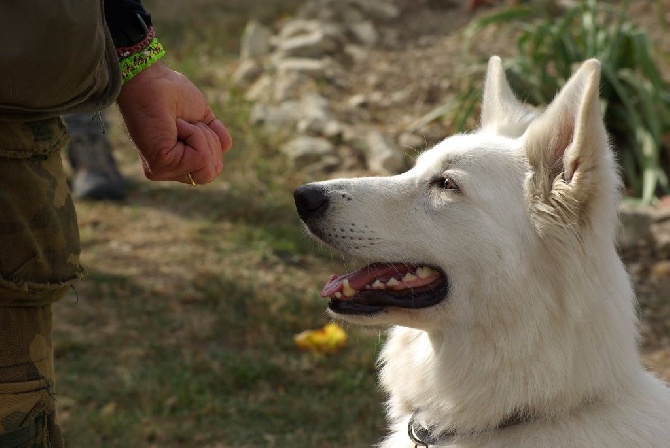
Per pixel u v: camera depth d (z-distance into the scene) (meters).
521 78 7.34
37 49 2.03
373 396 4.73
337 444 4.33
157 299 5.68
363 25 9.77
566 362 2.86
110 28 2.42
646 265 6.11
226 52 9.74
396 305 3.11
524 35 7.67
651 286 5.88
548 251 2.88
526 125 3.35
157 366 4.96
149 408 4.54
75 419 4.45
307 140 7.63
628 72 7.37
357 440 4.35
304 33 9.61
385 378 3.34
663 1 9.25
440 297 3.06
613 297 2.90
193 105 2.60
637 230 6.32
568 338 2.86
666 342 5.28
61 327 5.32
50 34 2.04
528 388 2.89
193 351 5.14
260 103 8.35
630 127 7.16
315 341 5.12
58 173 2.25
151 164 2.57
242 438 4.37
